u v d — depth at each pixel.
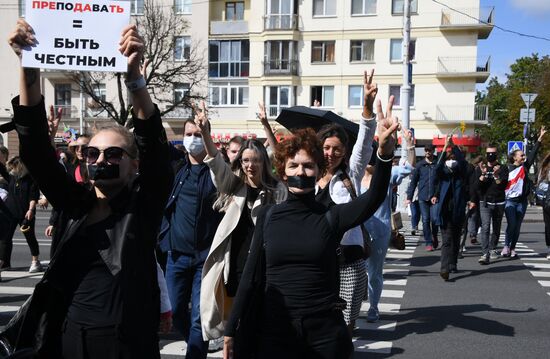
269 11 32.88
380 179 2.61
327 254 2.65
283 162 2.76
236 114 34.06
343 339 2.65
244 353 2.76
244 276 2.80
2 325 5.58
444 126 31.41
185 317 4.18
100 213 2.31
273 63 33.09
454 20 30.75
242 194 3.89
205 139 3.88
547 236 10.18
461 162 7.86
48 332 2.22
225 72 34.22
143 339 2.24
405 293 7.31
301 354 2.64
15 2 34.59
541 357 4.79
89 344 2.14
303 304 2.62
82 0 2.19
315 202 2.78
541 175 10.77
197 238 4.07
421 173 11.13
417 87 31.56
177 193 4.18
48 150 2.27
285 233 2.68
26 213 8.26
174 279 4.14
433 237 11.16
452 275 8.58
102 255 2.18
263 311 2.73
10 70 34.66
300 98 33.06
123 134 2.34
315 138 2.76
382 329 5.64
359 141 3.91
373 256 5.65
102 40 2.19
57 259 2.20
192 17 34.16
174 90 29.17
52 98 34.38
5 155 7.94
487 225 9.63
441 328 5.67
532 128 33.50
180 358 4.73
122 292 2.19
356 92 32.31
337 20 32.31
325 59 32.78
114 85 32.59
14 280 7.89
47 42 2.17
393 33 31.58
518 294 7.24
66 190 2.33
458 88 31.16
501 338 5.33
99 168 2.25
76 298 2.19
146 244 2.30
